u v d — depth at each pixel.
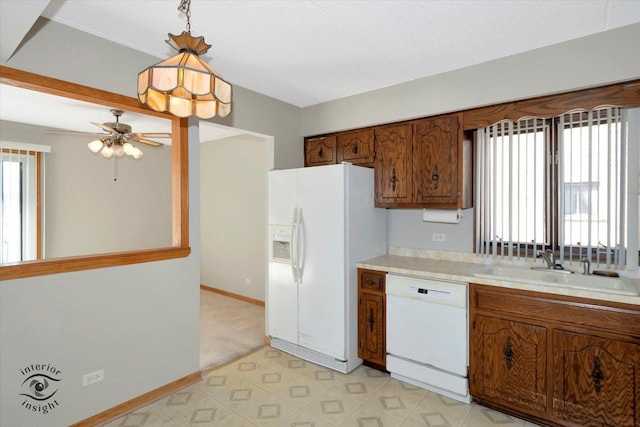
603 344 1.91
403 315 2.65
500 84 2.48
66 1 1.79
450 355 2.44
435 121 2.84
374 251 3.20
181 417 2.25
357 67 2.64
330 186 2.87
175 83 1.19
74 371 2.08
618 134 2.24
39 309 1.94
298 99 3.41
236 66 2.62
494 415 2.26
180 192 2.63
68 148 4.54
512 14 1.91
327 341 2.91
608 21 1.99
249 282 4.96
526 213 2.62
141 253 2.38
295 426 2.15
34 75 1.90
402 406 2.36
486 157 2.79
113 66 2.24
